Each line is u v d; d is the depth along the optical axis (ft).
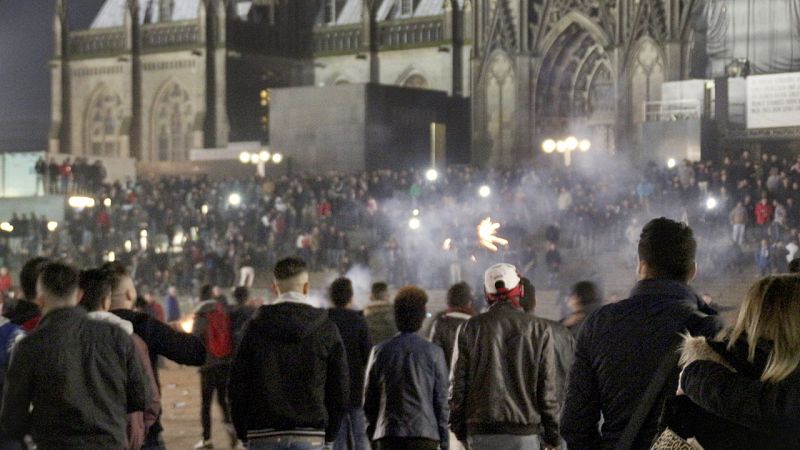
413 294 43.86
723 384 20.51
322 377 37.11
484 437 39.52
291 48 346.95
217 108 333.01
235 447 74.18
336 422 37.60
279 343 36.83
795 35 231.30
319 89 284.20
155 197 237.04
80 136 356.18
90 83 354.33
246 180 241.76
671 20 254.47
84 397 32.42
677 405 21.66
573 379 27.27
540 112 285.23
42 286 32.94
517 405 39.42
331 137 282.36
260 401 36.78
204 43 333.01
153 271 214.07
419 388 43.34
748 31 236.02
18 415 32.53
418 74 325.83
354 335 50.26
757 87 219.20
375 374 43.88
